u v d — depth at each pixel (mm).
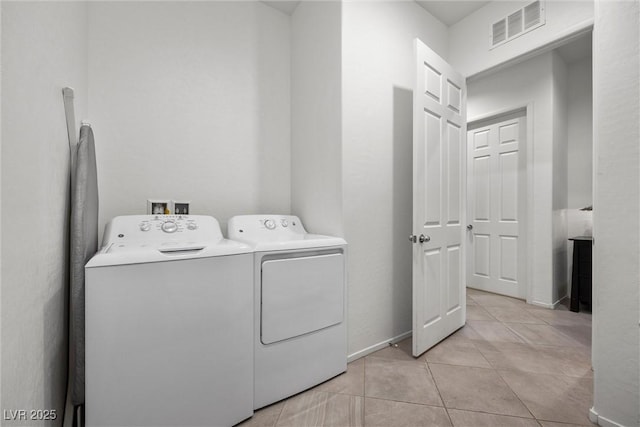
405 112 2146
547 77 2859
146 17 1708
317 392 1491
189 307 1127
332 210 1839
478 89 3412
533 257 2926
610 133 1215
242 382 1268
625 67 1175
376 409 1356
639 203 1138
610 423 1196
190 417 1126
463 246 2326
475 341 2074
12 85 669
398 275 2098
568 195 3193
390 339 2039
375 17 1937
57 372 1019
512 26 2074
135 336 1019
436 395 1457
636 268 1145
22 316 720
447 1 2209
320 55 1937
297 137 2195
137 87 1680
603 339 1228
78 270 1029
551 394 1458
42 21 859
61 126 1040
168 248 1163
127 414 1004
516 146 3154
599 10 1256
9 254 653
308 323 1505
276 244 1406
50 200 928
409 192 2176
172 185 1788
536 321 2465
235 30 2020
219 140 1955
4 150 633
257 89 2119
